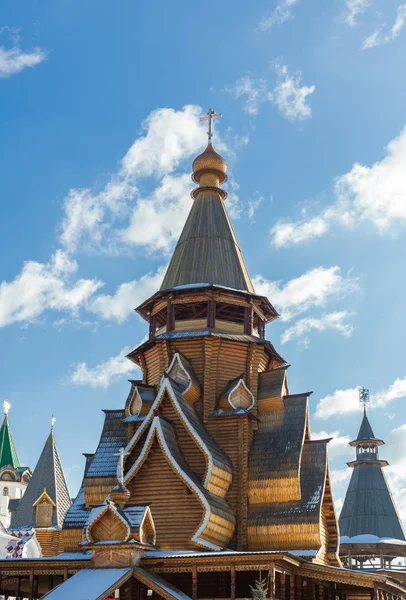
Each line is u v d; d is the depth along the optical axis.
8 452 113.62
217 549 37.12
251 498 41.19
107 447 44.94
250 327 46.72
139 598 35.88
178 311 48.12
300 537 39.56
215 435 42.75
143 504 38.59
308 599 39.25
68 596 32.25
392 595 42.53
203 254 48.19
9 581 41.34
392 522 70.75
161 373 45.31
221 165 51.78
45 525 70.25
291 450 42.00
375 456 74.88
